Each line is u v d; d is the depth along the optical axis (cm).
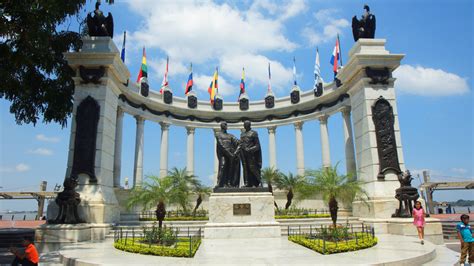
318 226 2248
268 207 2027
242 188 2077
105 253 1420
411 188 2162
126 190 3061
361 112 2697
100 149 2369
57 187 2806
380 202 2330
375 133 2555
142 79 3875
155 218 2677
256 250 1412
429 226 2053
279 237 1923
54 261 1438
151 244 1495
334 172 1908
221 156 2219
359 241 1494
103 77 2477
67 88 2533
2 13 1755
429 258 1351
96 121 2409
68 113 2567
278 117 4425
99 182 2308
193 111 4353
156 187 1956
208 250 1427
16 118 2433
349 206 2908
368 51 2725
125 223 2409
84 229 1994
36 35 1852
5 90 2102
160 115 4122
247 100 4525
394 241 1747
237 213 2009
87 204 2183
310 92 4147
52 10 1847
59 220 2012
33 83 2339
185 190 2606
